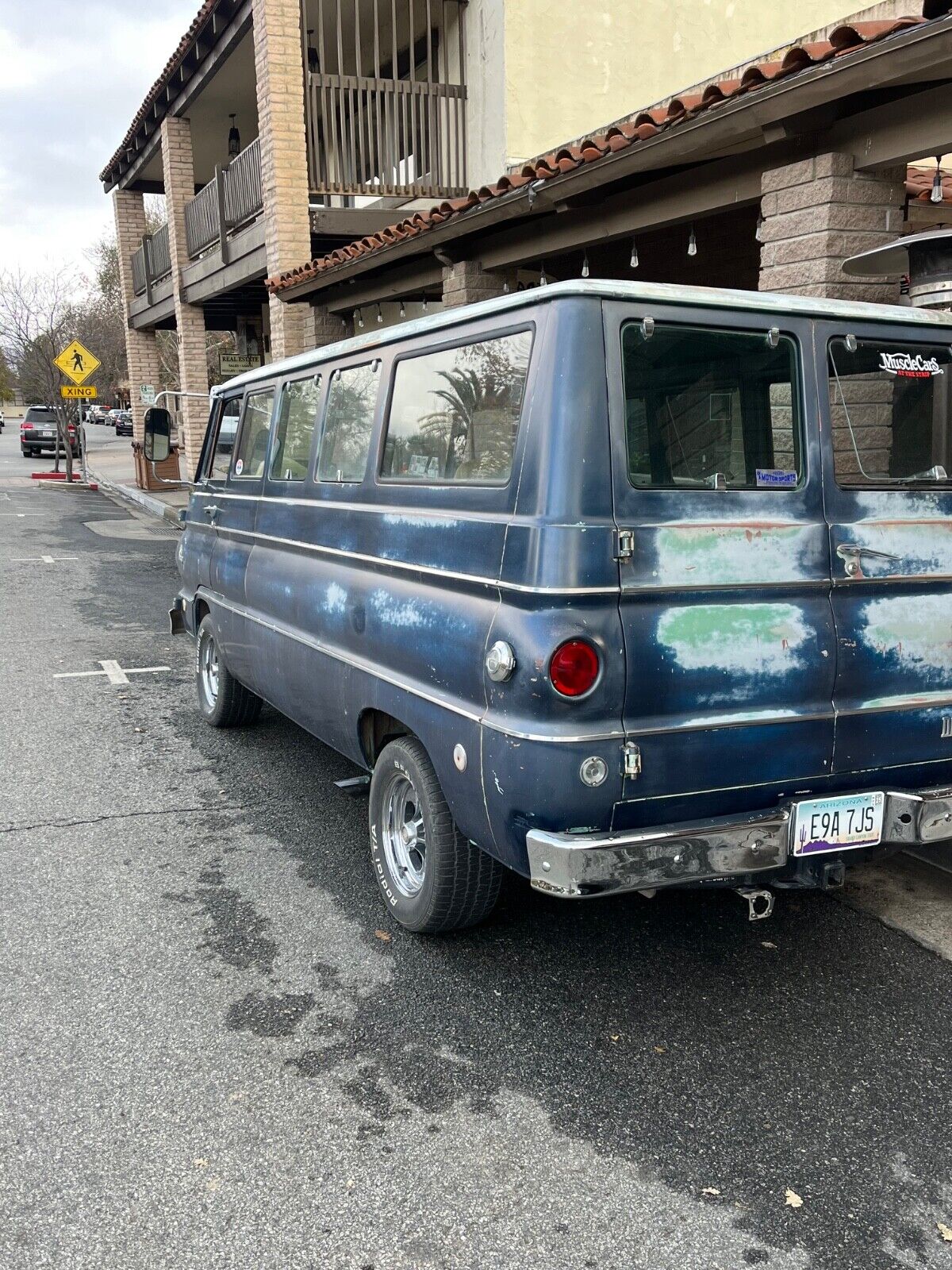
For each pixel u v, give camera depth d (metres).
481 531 3.01
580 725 2.73
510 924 3.87
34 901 4.02
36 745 6.01
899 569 3.18
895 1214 2.41
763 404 3.05
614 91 11.69
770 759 2.98
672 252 9.34
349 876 4.28
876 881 4.27
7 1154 2.60
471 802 3.05
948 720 3.25
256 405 5.30
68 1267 2.25
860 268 4.76
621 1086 2.90
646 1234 2.35
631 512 2.79
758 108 5.09
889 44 4.34
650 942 3.74
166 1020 3.20
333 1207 2.43
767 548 2.96
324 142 12.36
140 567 12.98
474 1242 2.32
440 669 3.17
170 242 18.47
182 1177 2.52
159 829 4.77
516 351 3.00
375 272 10.76
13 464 35.50
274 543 4.80
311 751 5.97
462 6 12.02
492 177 11.77
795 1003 3.34
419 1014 3.25
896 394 3.28
